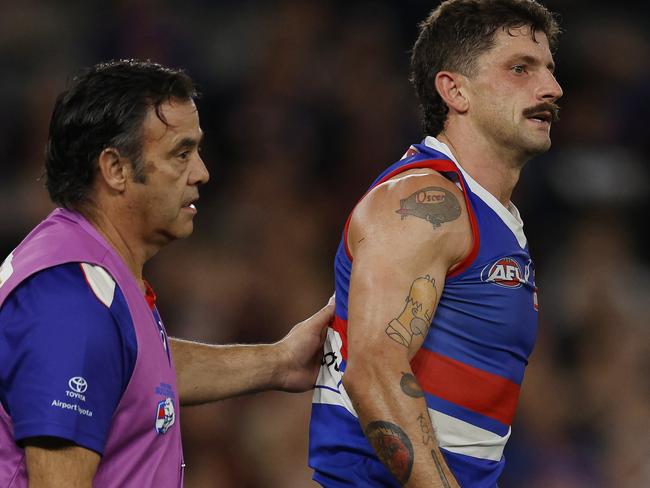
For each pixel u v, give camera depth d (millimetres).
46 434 10336
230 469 26094
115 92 11523
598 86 40562
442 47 12898
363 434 12375
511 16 12727
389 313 11531
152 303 12242
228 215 34125
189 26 39500
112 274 11195
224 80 38469
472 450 12336
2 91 36688
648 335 31359
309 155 36719
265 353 14445
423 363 12094
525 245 12680
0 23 38281
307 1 40344
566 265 34312
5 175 35031
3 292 10945
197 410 26406
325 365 13109
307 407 26609
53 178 11773
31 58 37688
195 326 29797
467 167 12641
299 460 26062
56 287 10812
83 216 11664
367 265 11742
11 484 10711
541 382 29078
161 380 11516
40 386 10445
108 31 38531
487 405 12328
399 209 11891
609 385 29906
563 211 36625
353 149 37250
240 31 39781
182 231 12031
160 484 11523
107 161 11539
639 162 38844
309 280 32312
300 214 34500
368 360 11492
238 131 36906
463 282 12094
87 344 10641
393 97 38812
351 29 40031
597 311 31781
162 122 11617
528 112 12523
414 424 11375
